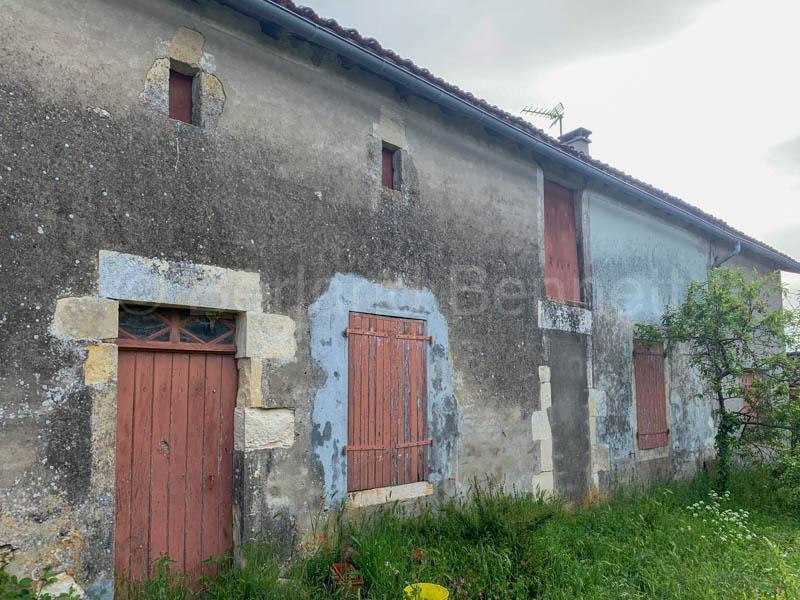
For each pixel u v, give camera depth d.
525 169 6.92
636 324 8.23
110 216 3.60
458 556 4.55
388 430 5.09
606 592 4.32
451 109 5.59
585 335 7.38
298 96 4.73
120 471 3.66
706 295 7.92
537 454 6.48
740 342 8.01
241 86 4.38
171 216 3.87
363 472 4.87
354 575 4.11
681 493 7.50
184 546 3.90
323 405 4.61
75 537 3.30
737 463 8.99
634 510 6.38
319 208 4.75
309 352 4.56
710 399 9.48
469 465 5.75
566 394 6.98
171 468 3.90
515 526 4.83
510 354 6.35
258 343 4.24
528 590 4.26
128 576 3.62
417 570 4.25
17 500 3.12
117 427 3.68
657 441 8.30
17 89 3.33
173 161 3.93
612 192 8.10
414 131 5.68
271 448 4.27
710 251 10.20
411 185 5.57
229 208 4.18
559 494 6.66
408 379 5.32
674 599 4.27
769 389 7.41
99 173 3.59
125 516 3.65
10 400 3.15
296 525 4.36
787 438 7.41
